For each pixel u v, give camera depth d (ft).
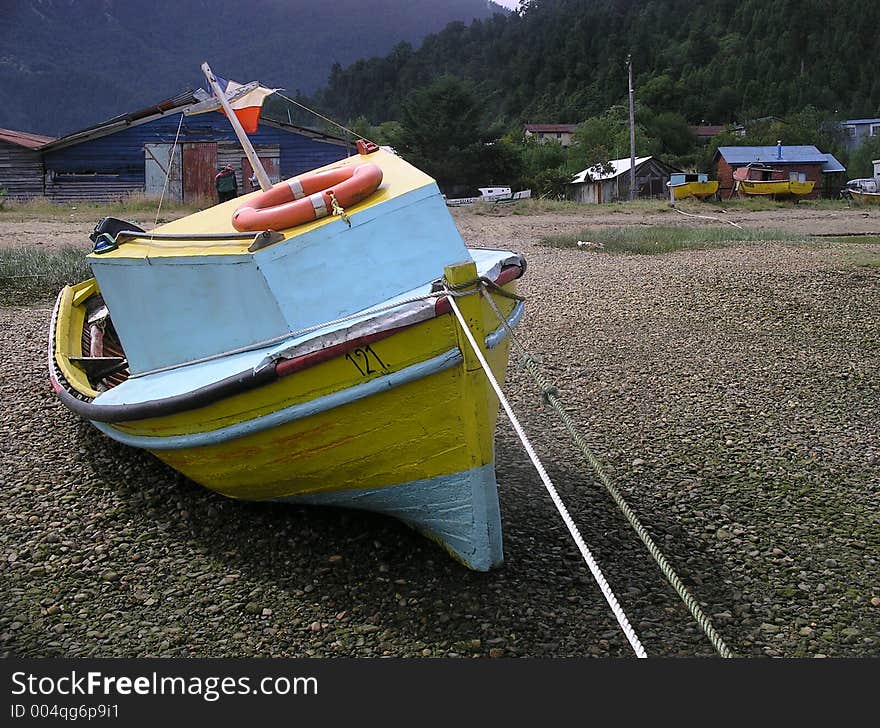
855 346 32.40
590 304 40.01
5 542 17.83
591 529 18.42
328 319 16.44
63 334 25.57
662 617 15.39
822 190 193.06
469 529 16.22
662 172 175.32
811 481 20.70
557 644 14.71
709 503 19.58
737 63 403.34
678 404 26.09
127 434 18.39
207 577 16.67
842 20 420.77
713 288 43.21
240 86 22.97
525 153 237.86
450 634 14.97
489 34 551.18
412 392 15.19
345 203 17.33
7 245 55.88
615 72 402.11
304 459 16.19
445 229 17.58
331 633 15.05
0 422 24.25
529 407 25.99
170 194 96.48
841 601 15.83
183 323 17.95
